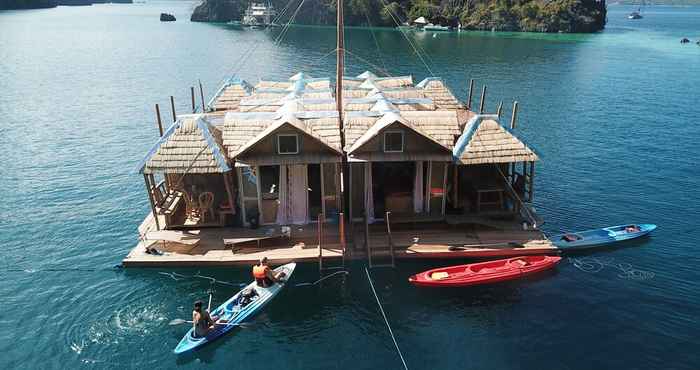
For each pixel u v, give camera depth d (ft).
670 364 79.05
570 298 93.81
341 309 91.09
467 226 111.34
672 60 373.61
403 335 85.30
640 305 92.22
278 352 82.38
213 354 82.12
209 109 150.00
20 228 120.67
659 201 135.23
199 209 111.34
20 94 255.50
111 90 267.80
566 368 78.48
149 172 103.40
